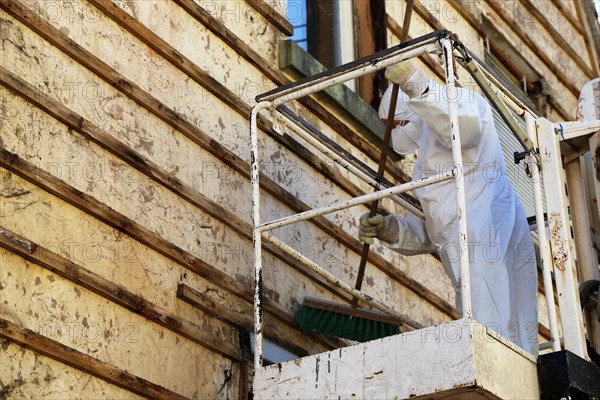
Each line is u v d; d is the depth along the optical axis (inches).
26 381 206.7
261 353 221.0
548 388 212.8
